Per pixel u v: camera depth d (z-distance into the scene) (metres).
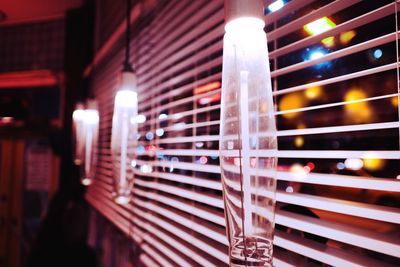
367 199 0.72
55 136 2.80
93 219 2.54
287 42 0.79
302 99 0.81
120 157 0.98
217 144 1.01
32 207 3.59
